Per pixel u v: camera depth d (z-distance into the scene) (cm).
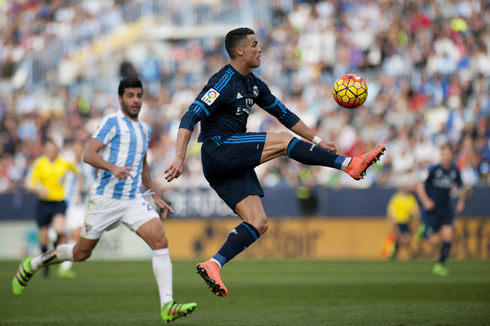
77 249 2000
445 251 3550
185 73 7062
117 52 7506
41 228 3666
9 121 6950
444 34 6569
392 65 6412
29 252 5569
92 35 7706
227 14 7356
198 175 5791
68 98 7106
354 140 5809
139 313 2103
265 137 1627
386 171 5466
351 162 1560
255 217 1658
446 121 5778
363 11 6912
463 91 6075
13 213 5641
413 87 6212
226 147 1634
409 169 5275
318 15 7025
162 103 6769
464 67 6359
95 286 3066
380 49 6512
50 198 3634
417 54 6425
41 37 8069
